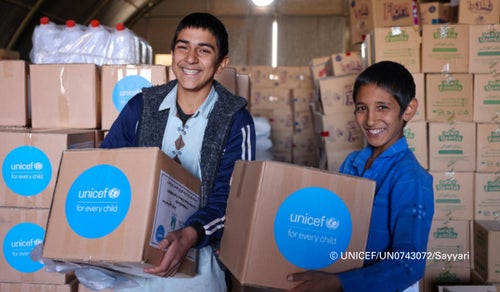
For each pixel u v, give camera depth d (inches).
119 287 50.4
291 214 38.6
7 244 71.9
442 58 99.6
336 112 130.2
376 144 48.4
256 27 380.8
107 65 81.4
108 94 81.3
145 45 102.0
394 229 42.3
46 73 81.1
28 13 272.7
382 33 101.3
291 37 380.8
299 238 38.6
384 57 101.2
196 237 47.0
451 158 99.3
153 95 56.5
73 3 299.6
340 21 378.3
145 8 380.5
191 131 54.7
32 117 81.6
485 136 99.0
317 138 152.8
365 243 40.0
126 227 41.8
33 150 70.8
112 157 44.3
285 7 377.4
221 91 57.2
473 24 100.3
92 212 43.0
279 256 38.3
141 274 49.3
